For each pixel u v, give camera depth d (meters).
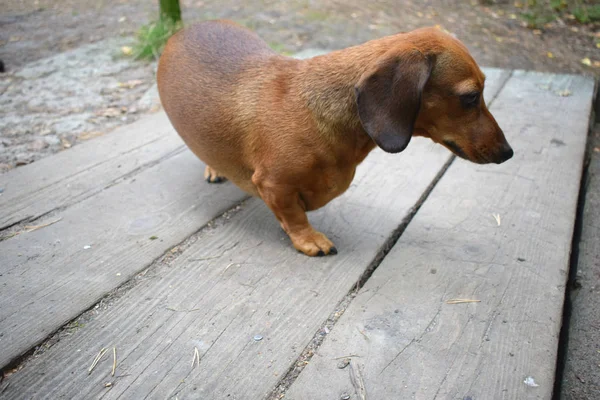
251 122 0.70
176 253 0.73
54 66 1.50
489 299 0.64
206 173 0.90
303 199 0.73
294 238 0.73
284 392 0.53
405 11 2.19
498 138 0.65
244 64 0.74
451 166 0.95
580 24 2.10
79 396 0.53
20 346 0.57
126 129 1.08
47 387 0.53
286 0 2.25
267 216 0.82
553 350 0.57
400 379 0.54
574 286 0.78
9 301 0.64
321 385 0.53
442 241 0.75
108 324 0.61
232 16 2.03
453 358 0.56
